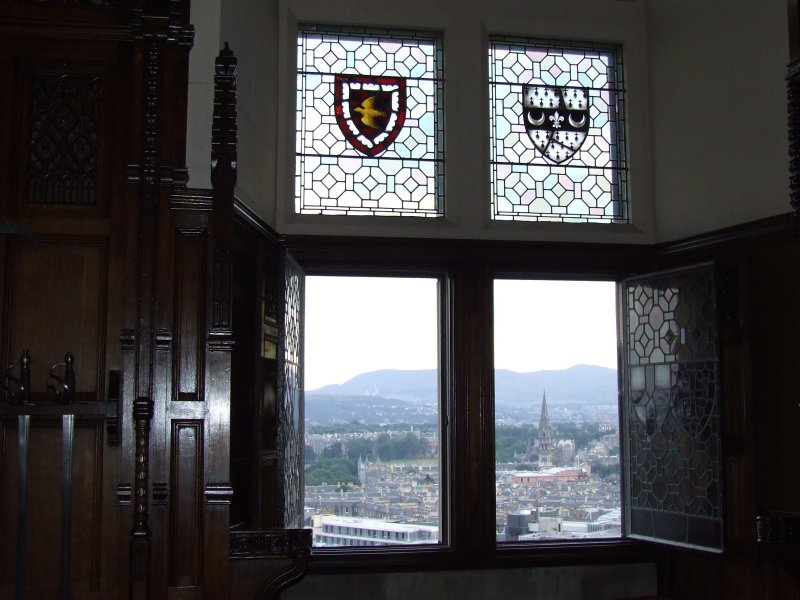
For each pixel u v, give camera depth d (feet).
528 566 16.98
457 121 17.79
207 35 13.15
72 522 11.37
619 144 18.69
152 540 11.51
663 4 18.24
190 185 12.76
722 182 16.60
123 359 11.47
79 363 11.56
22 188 11.71
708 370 15.74
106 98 11.94
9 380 11.37
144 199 11.73
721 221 16.57
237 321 13.70
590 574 17.28
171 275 11.79
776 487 15.23
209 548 11.68
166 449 11.64
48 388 10.86
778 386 15.28
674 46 17.92
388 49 18.04
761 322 15.69
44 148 11.81
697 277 16.16
